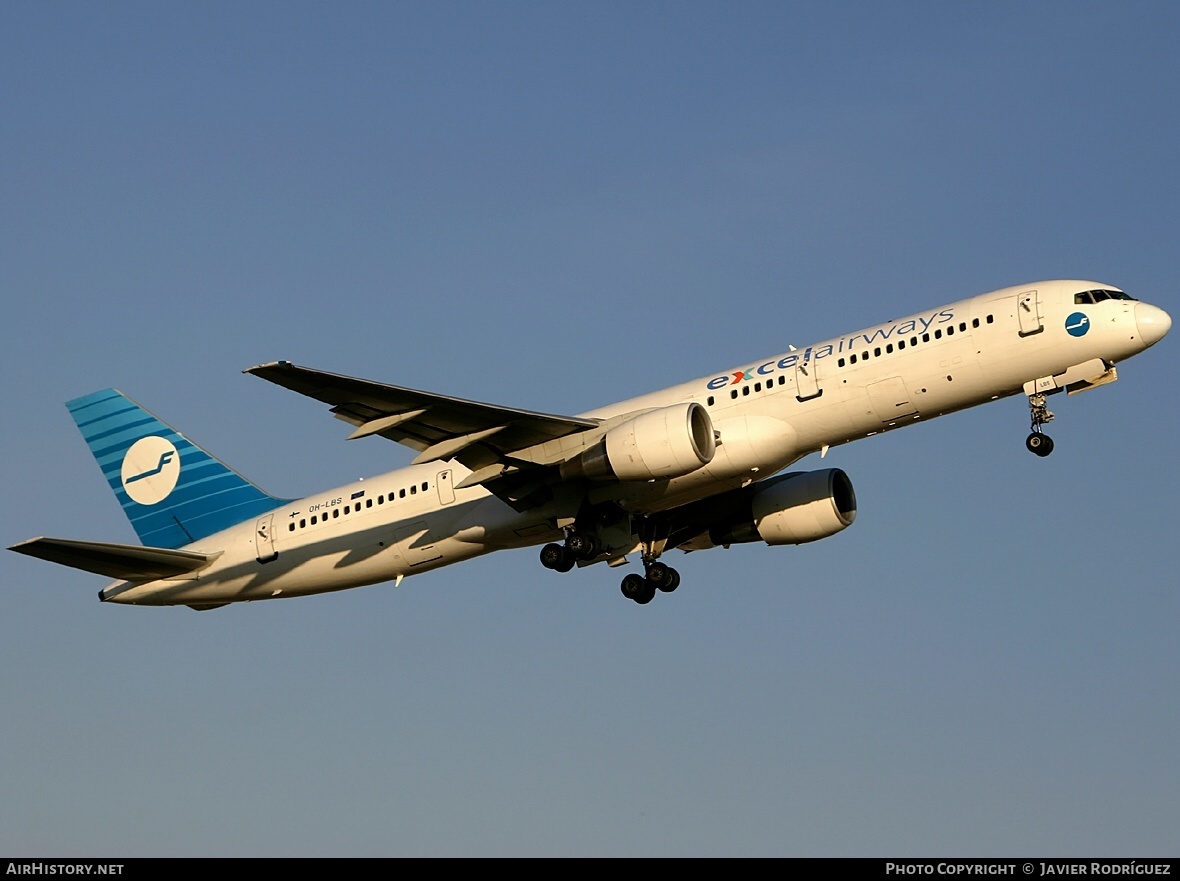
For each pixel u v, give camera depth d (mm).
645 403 112500
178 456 129500
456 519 115438
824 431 107125
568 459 107938
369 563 118312
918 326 105562
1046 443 105688
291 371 95500
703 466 105562
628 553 116938
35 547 112062
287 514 121875
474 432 107250
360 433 103000
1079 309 102125
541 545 117562
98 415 131375
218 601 124000
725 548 126062
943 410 105875
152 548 117688
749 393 108812
